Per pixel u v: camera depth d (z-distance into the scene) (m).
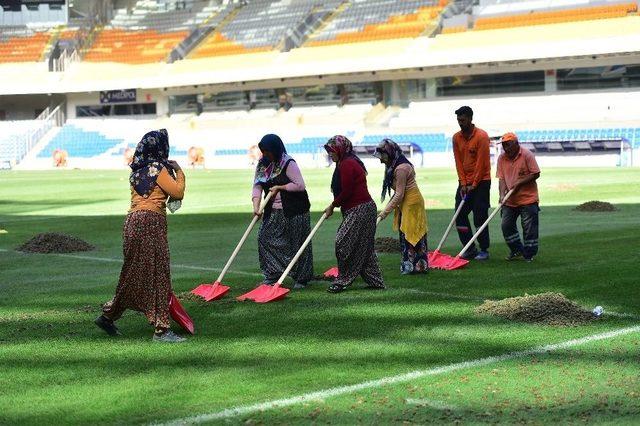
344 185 10.47
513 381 6.63
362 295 10.41
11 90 63.62
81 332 8.64
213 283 11.44
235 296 10.49
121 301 8.24
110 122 62.91
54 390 6.59
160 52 64.12
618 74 47.59
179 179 8.14
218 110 61.25
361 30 57.06
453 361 7.27
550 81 49.50
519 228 17.84
